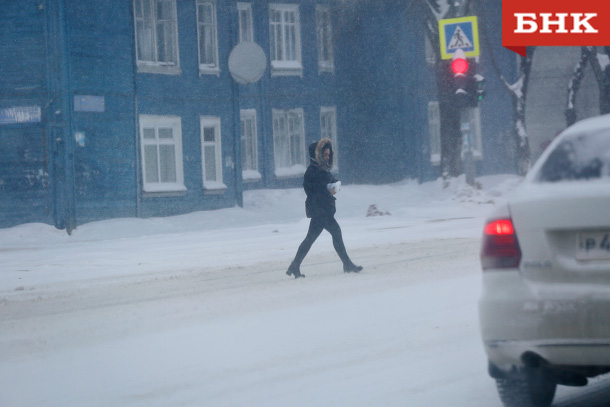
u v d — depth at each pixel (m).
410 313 23.55
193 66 85.81
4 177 72.12
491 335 13.22
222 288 30.73
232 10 90.31
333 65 106.12
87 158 74.38
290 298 27.31
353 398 15.35
